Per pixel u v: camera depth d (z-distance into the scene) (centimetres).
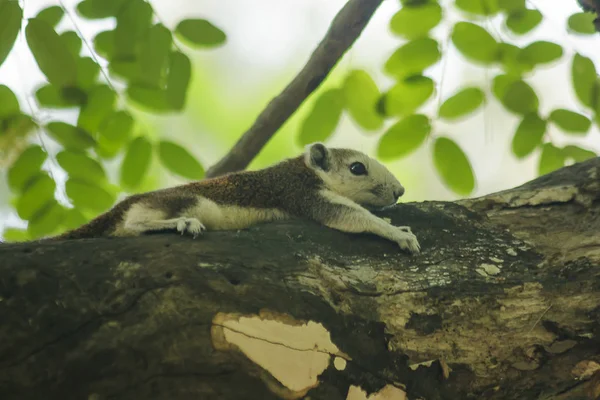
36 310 538
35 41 724
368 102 923
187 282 571
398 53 920
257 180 909
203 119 1348
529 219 746
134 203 822
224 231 680
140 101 891
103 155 927
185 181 923
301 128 932
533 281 661
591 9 910
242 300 575
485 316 635
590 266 671
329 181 957
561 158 895
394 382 593
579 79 894
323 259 655
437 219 759
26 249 582
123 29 823
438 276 661
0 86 873
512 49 916
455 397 611
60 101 885
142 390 524
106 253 586
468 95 907
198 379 536
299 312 585
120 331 538
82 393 515
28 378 512
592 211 735
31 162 891
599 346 630
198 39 842
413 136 905
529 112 898
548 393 621
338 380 572
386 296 632
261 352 556
